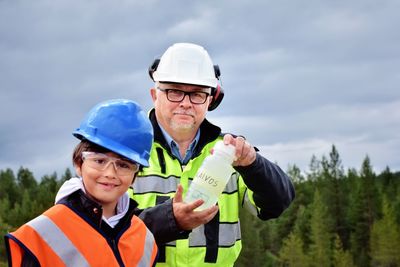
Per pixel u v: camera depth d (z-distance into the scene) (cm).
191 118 576
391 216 8469
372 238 8244
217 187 540
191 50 583
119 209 473
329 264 8181
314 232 8562
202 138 602
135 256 471
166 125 588
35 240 431
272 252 9881
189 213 532
